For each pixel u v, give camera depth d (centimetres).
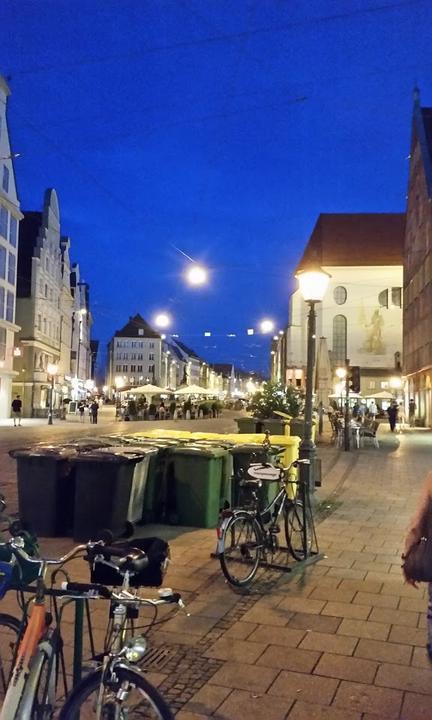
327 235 7075
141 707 297
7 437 2836
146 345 12812
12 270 4859
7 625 383
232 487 988
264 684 443
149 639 518
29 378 5469
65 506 878
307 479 841
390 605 611
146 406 5281
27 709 307
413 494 1327
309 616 579
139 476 921
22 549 347
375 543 871
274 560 762
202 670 464
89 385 8550
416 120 4559
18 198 4916
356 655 493
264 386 1828
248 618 571
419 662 481
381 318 6831
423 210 4206
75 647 367
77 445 926
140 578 342
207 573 707
